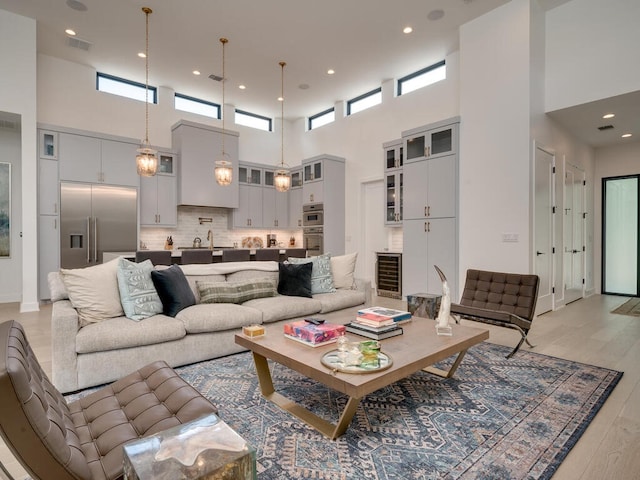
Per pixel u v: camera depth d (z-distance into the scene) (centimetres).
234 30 491
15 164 565
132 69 610
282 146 805
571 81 441
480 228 469
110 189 576
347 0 429
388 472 156
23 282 472
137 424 137
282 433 188
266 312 314
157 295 288
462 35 487
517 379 257
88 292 255
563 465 162
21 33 462
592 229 653
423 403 221
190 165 668
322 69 613
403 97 638
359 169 720
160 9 443
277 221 823
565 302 537
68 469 104
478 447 174
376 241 699
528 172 427
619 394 234
